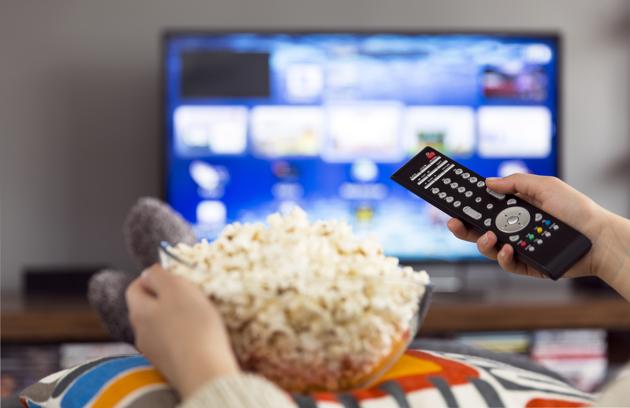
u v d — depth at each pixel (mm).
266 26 3822
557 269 712
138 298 568
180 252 636
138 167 3789
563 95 3762
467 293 3598
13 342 3221
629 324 3438
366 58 3645
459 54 3682
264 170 3625
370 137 3656
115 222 3781
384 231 3678
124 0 3762
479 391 595
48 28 3736
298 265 581
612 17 3994
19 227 3742
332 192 3650
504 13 3943
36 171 3742
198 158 3607
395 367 635
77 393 628
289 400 522
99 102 3768
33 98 3736
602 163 4008
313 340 582
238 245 610
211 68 3598
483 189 814
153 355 556
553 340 3527
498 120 3713
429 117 3682
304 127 3633
